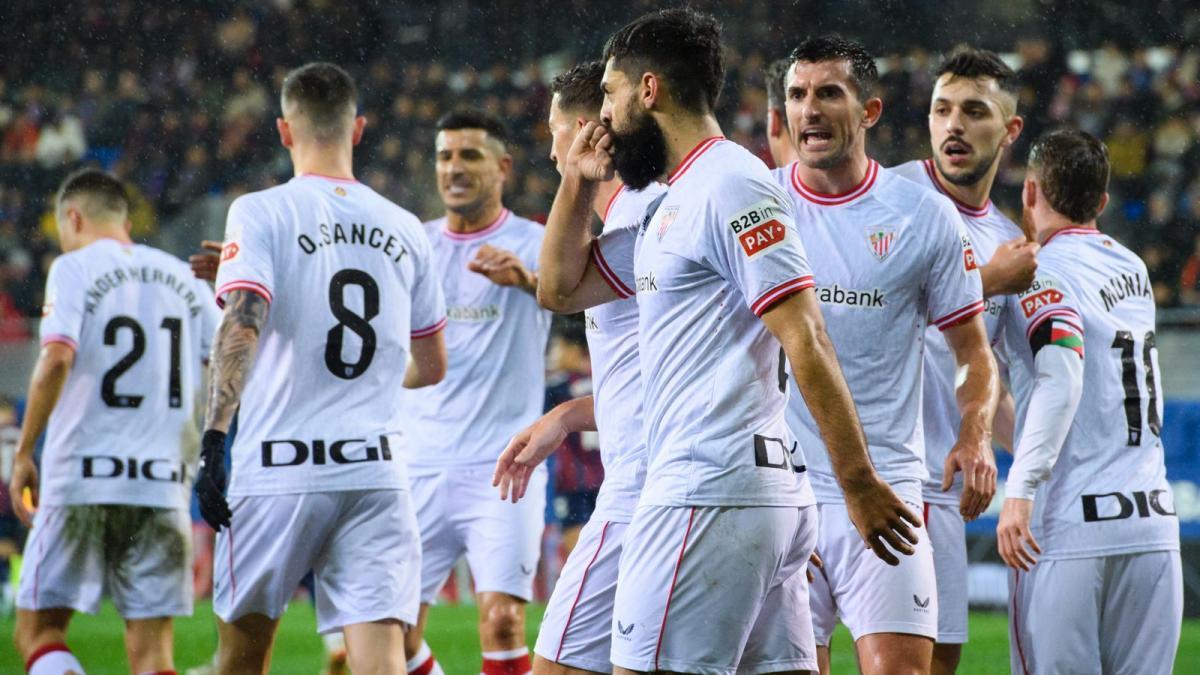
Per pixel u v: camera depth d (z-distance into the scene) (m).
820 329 11.59
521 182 68.88
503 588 23.12
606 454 15.41
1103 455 17.42
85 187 23.39
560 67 75.69
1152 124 65.00
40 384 22.17
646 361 12.52
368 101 72.94
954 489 18.00
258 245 17.05
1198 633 36.41
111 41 76.69
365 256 17.89
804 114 16.14
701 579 11.96
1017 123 19.38
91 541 22.39
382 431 17.66
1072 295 17.33
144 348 22.98
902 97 67.56
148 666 22.58
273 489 17.06
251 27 76.81
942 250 16.12
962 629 17.88
